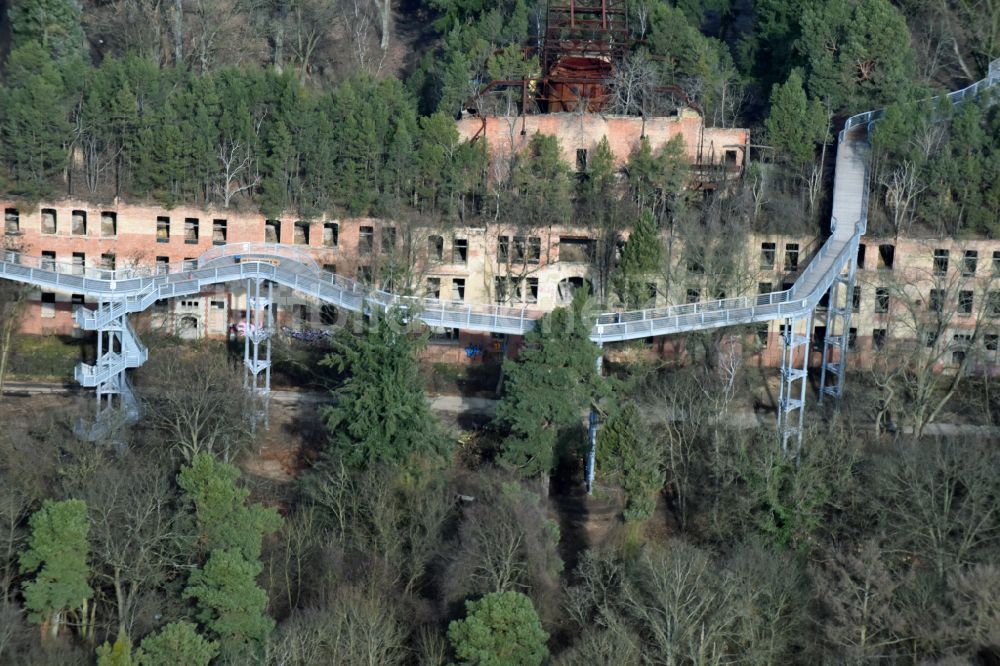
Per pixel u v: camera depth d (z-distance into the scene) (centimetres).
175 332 12250
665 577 7438
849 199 12138
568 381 9656
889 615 7494
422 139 12488
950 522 8575
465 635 7356
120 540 8225
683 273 11831
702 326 10169
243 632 7619
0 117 12281
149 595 8000
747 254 11888
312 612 7725
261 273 10750
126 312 10525
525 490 8831
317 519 8969
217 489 8206
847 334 11150
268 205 12338
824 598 7819
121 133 12425
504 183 12431
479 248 12300
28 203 12250
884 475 8944
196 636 7225
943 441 9825
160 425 9825
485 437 10381
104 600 8238
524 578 8100
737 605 7525
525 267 12100
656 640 7519
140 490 8631
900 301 11406
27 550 8231
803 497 8931
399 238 12156
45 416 10281
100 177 12556
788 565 8262
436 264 12275
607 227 12225
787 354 10238
